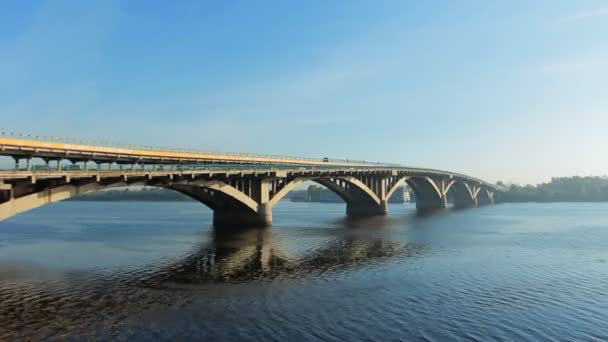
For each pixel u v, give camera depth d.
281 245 53.06
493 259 42.91
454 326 23.67
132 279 34.25
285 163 89.25
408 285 32.28
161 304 27.52
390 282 33.22
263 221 78.19
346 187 114.62
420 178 140.25
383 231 70.38
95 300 28.38
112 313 25.73
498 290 30.88
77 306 27.06
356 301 28.14
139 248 50.66
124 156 53.44
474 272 36.69
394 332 22.81
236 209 80.25
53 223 90.00
